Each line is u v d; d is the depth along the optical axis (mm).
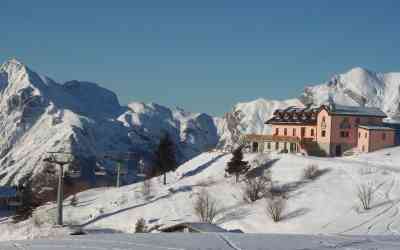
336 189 103125
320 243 47562
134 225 96250
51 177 174375
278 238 50500
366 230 82000
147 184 119438
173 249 43875
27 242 47188
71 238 49719
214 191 109062
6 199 181125
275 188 107188
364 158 129250
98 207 112500
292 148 146000
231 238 50094
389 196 97812
